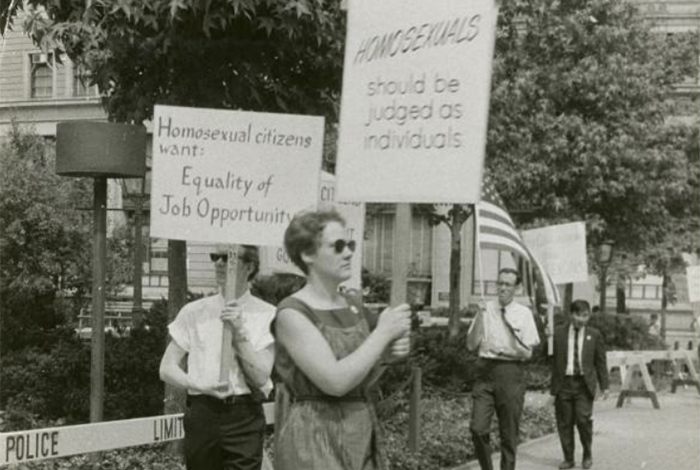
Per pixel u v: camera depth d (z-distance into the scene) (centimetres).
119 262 2733
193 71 1128
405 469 1202
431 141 519
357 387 504
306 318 490
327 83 1172
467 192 511
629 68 2694
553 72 2705
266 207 717
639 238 2911
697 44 3067
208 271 3497
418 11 523
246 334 694
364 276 3359
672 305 4059
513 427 1161
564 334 1388
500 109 2639
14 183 1988
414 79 523
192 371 708
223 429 701
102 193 1036
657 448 1593
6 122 3606
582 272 1739
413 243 4266
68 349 1302
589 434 1377
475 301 3959
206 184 721
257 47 1114
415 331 1936
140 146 1009
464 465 1318
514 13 2706
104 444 805
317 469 491
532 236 1802
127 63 1109
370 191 531
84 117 3797
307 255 503
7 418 1238
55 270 1952
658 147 2836
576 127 2664
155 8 1011
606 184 2698
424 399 1684
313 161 720
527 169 2653
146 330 1327
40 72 3825
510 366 1161
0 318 1691
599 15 2752
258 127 720
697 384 2717
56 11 1112
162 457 1040
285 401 512
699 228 3244
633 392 2309
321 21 1052
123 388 1259
